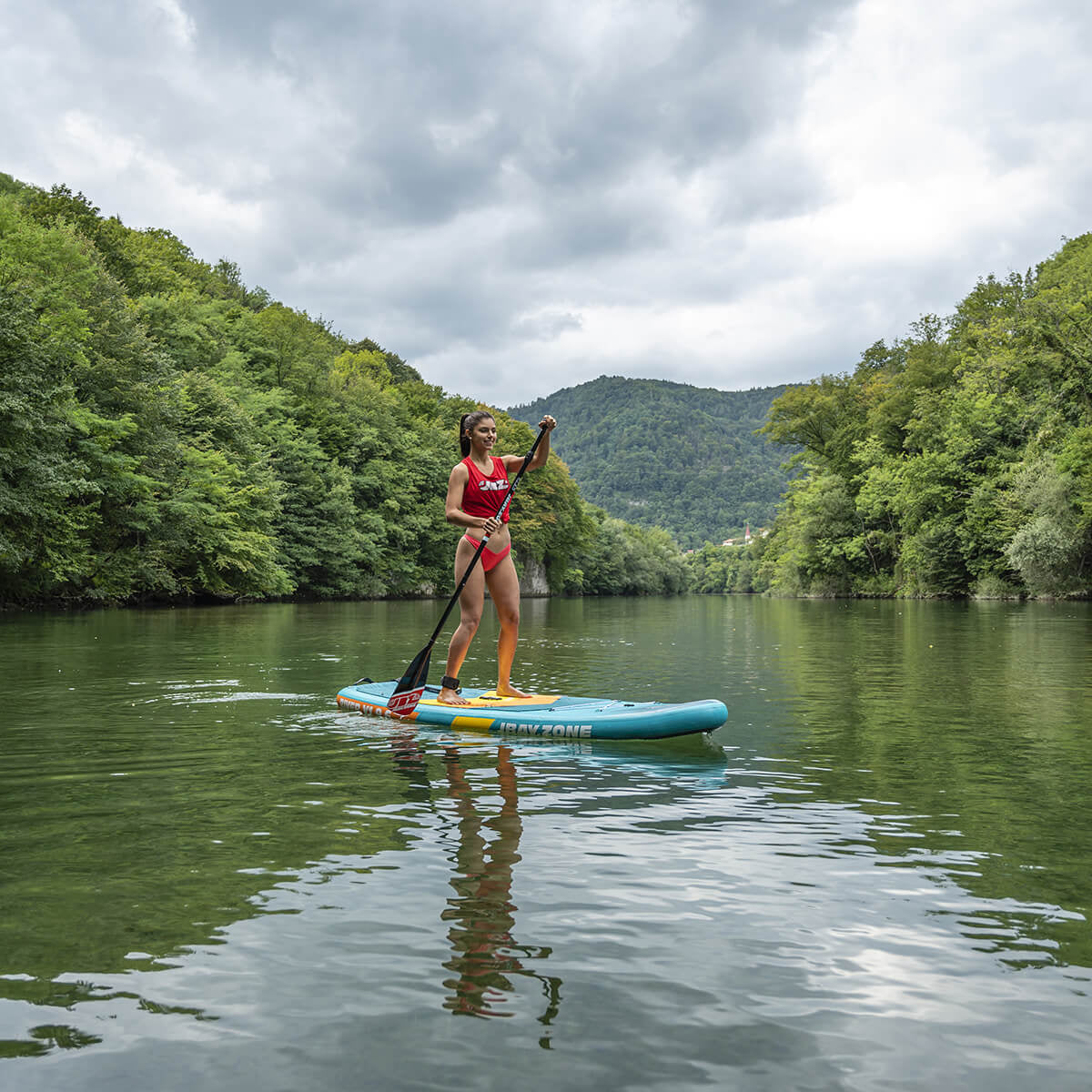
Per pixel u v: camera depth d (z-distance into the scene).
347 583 54.38
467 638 6.77
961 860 3.28
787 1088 1.80
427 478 69.88
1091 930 2.62
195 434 40.59
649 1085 1.81
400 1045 1.96
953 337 59.81
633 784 4.54
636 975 2.31
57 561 26.67
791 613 32.28
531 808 4.04
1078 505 41.03
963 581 51.88
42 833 3.60
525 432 82.19
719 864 3.21
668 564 139.38
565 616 30.98
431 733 6.07
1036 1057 1.93
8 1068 1.86
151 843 3.46
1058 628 20.27
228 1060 1.90
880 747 5.65
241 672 9.95
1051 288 51.03
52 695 7.89
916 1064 1.90
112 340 32.56
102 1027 2.03
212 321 53.19
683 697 8.23
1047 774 4.82
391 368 101.06
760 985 2.26
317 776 4.69
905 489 54.25
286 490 50.97
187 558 35.56
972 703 7.84
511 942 2.52
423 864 3.20
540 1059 1.91
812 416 71.88
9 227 33.50
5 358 23.94
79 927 2.60
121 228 54.53
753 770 4.92
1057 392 45.75
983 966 2.38
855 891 2.95
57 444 26.06
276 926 2.62
